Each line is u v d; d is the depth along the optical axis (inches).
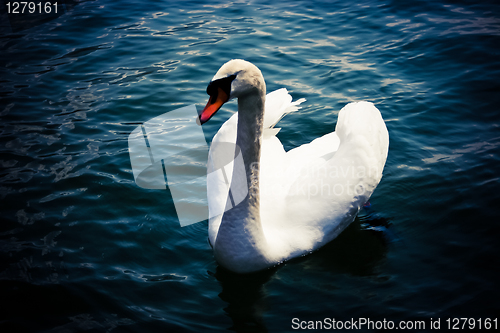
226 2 506.9
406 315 172.6
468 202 232.1
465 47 386.3
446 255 202.2
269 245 196.4
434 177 252.7
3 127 295.7
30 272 191.0
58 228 217.3
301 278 195.2
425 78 350.9
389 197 242.7
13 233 212.7
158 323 169.8
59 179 249.4
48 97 333.4
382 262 201.9
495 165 256.5
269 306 180.5
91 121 306.0
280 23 450.0
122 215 227.6
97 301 178.4
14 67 374.6
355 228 224.7
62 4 498.0
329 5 490.9
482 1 473.1
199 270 198.2
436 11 458.3
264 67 370.9
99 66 377.7
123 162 264.8
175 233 219.0
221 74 159.9
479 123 299.1
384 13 462.6
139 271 195.9
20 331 163.9
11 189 240.4
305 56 387.9
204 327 169.5
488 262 195.8
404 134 291.7
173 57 389.4
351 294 184.9
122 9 487.2
